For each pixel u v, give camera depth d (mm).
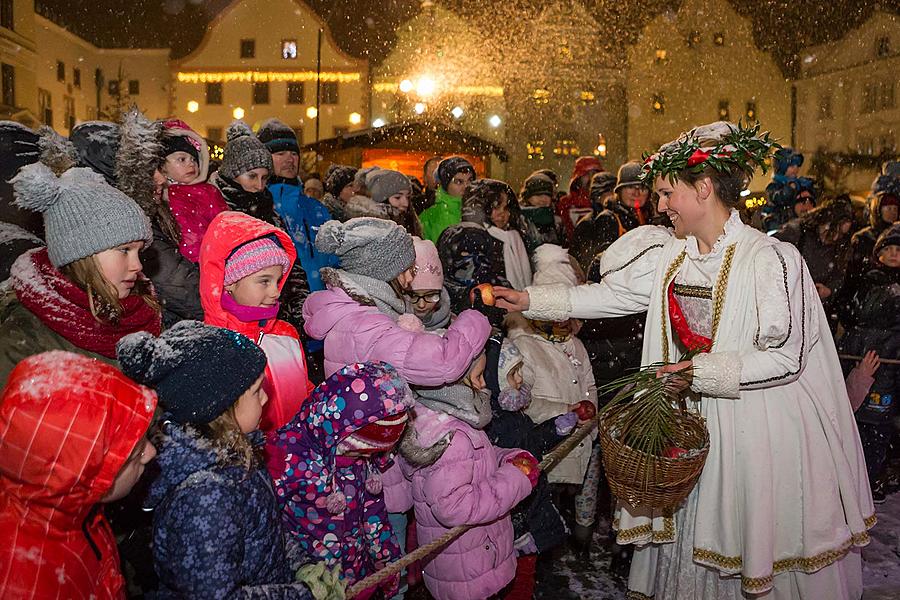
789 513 2848
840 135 36156
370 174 5777
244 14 38250
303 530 2465
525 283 5438
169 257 3127
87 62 36750
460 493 2742
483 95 36344
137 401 1854
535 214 6988
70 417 1740
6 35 23609
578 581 4062
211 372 2016
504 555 2979
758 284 2785
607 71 36781
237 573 1980
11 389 1779
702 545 2889
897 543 4496
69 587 1810
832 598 2902
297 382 2865
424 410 2832
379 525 2701
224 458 2025
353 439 2465
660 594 3133
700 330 2967
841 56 36031
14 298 2463
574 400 4000
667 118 37156
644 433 2736
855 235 5699
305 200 4691
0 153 2977
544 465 3105
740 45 36906
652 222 5133
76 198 2430
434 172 7664
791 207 8828
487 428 3455
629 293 3240
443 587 2916
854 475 2998
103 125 3199
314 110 37969
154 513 2014
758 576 2764
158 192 3264
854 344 5215
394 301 3223
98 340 2467
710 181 2863
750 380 2746
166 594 2055
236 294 2811
